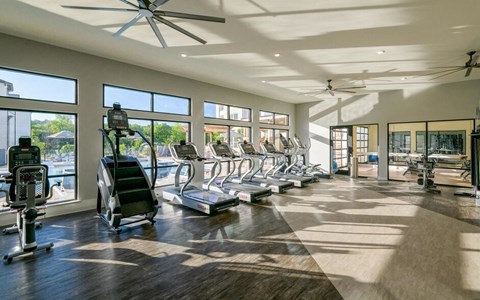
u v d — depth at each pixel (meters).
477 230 3.88
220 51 4.95
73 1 3.17
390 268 2.77
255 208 5.27
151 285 2.47
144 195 4.34
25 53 4.41
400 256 3.05
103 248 3.32
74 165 5.11
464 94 7.31
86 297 2.28
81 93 5.11
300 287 2.43
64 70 4.86
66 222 4.38
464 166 8.90
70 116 5.07
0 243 3.46
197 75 6.79
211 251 3.23
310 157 10.95
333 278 2.58
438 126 9.45
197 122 7.38
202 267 2.82
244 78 7.07
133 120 6.12
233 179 7.73
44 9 3.38
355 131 10.65
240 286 2.45
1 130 4.33
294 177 8.20
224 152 5.98
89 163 5.25
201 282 2.53
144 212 4.19
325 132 10.51
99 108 5.38
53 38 4.41
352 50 4.83
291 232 3.88
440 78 7.01
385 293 2.32
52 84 4.81
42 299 2.25
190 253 3.17
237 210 5.12
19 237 3.58
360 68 6.03
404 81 7.35
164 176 6.79
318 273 2.68
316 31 3.99
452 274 2.63
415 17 3.51
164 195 5.87
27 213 3.05
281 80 7.27
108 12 3.45
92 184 5.30
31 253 3.11
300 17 3.53
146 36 4.27
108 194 4.13
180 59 5.48
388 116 8.80
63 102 4.92
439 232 3.82
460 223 4.21
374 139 12.98
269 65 5.84
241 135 8.99
